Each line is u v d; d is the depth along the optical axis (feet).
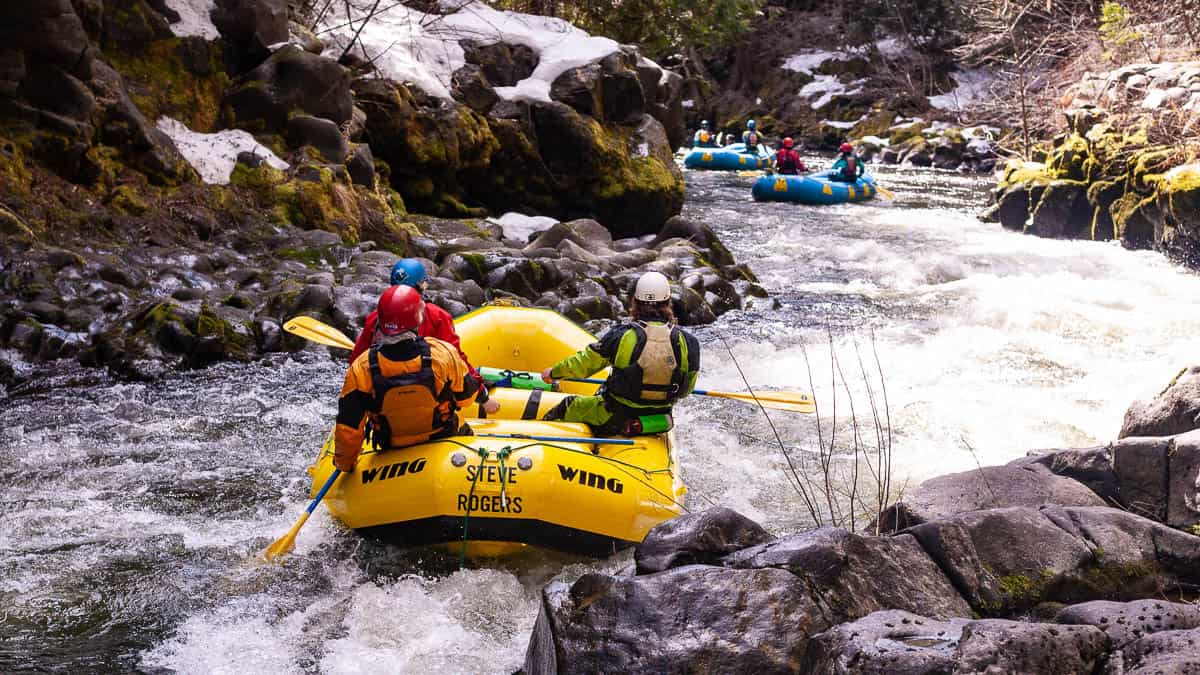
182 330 26.20
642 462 16.71
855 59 117.19
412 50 46.29
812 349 30.40
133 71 35.73
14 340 25.18
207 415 23.17
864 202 68.54
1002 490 15.23
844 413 24.53
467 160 45.73
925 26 111.65
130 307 27.50
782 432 23.24
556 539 15.42
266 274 30.66
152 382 25.12
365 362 15.58
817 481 20.36
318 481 17.10
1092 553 12.58
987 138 93.86
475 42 47.98
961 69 110.83
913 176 86.69
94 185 32.27
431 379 15.72
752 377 27.43
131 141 33.53
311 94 38.37
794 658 10.52
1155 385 26.61
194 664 13.26
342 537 16.30
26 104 31.50
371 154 40.04
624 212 48.60
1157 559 12.84
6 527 17.29
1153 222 49.03
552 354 21.74
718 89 126.52
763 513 18.72
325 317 28.19
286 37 39.65
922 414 24.43
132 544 16.84
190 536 17.20
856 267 44.29
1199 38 61.31
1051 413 24.35
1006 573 12.26
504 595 15.14
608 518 15.64
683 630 10.75
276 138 37.70
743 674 10.40
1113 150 53.52
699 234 42.14
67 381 24.53
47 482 19.29
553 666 10.91
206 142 35.99
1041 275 43.50
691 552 12.55
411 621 14.37
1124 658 9.22
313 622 14.43
